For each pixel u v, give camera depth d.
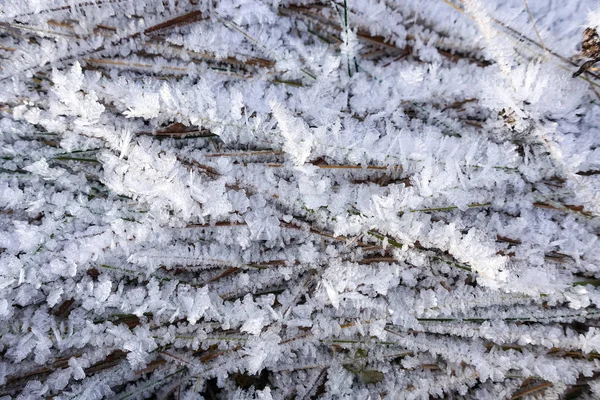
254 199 0.22
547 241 0.22
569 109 0.21
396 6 0.22
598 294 0.21
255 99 0.22
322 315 0.23
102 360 0.23
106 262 0.22
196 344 0.23
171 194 0.21
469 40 0.21
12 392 0.22
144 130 0.22
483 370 0.22
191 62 0.22
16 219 0.22
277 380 0.24
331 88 0.22
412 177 0.21
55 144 0.22
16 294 0.22
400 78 0.22
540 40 0.21
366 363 0.24
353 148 0.21
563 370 0.22
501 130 0.22
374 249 0.23
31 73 0.21
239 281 0.23
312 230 0.23
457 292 0.23
